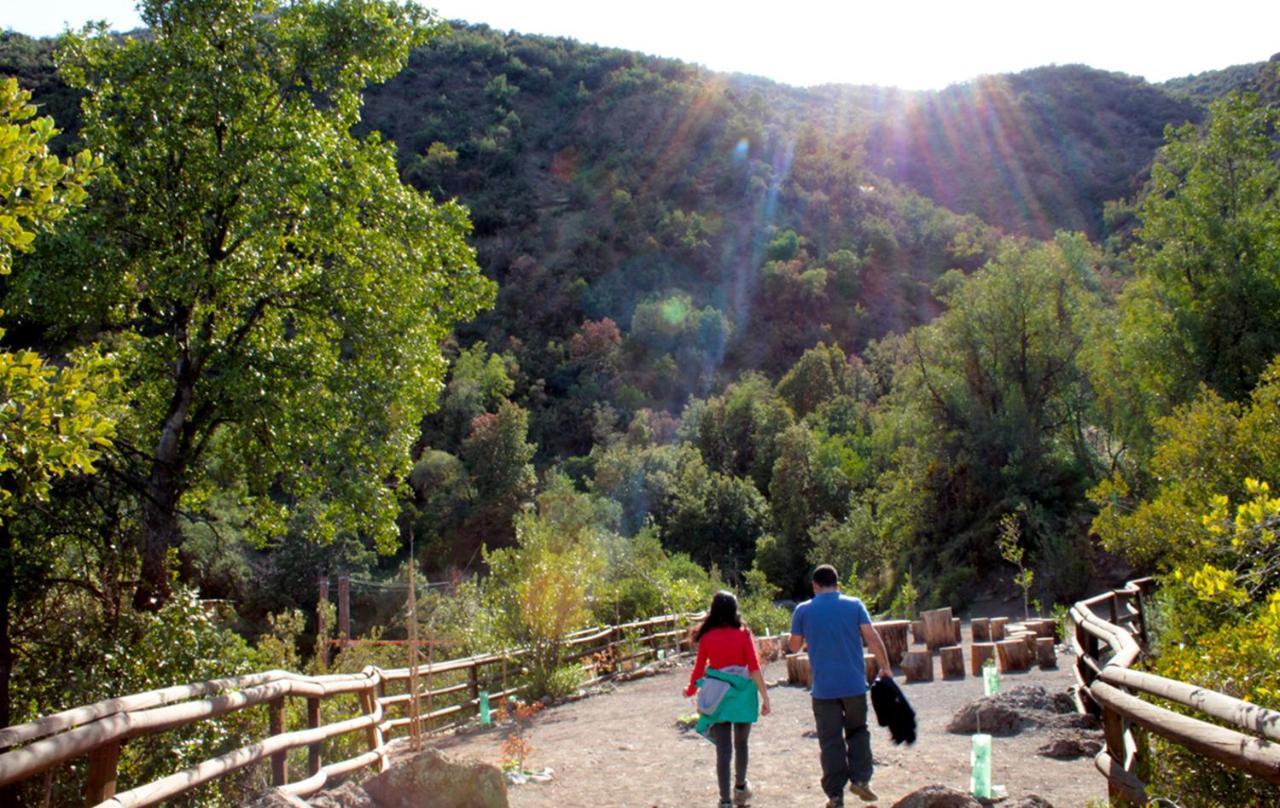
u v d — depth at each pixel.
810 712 11.15
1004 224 131.12
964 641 18.88
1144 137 140.38
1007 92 157.00
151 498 10.41
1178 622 9.23
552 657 15.91
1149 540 11.97
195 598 10.04
